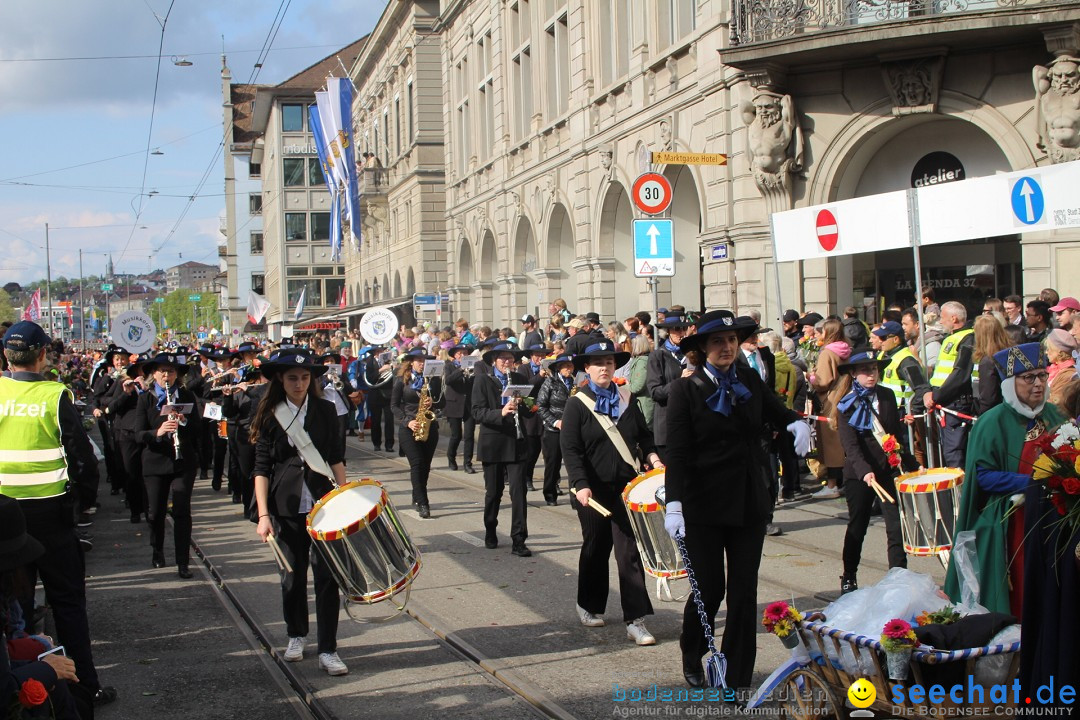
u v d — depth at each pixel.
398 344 23.80
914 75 16.17
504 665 6.75
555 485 13.72
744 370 5.99
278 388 6.92
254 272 98.69
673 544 6.62
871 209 11.29
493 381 10.60
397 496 14.62
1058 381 5.63
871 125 16.95
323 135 49.47
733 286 19.34
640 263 12.64
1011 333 9.92
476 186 37.84
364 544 6.32
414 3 46.12
